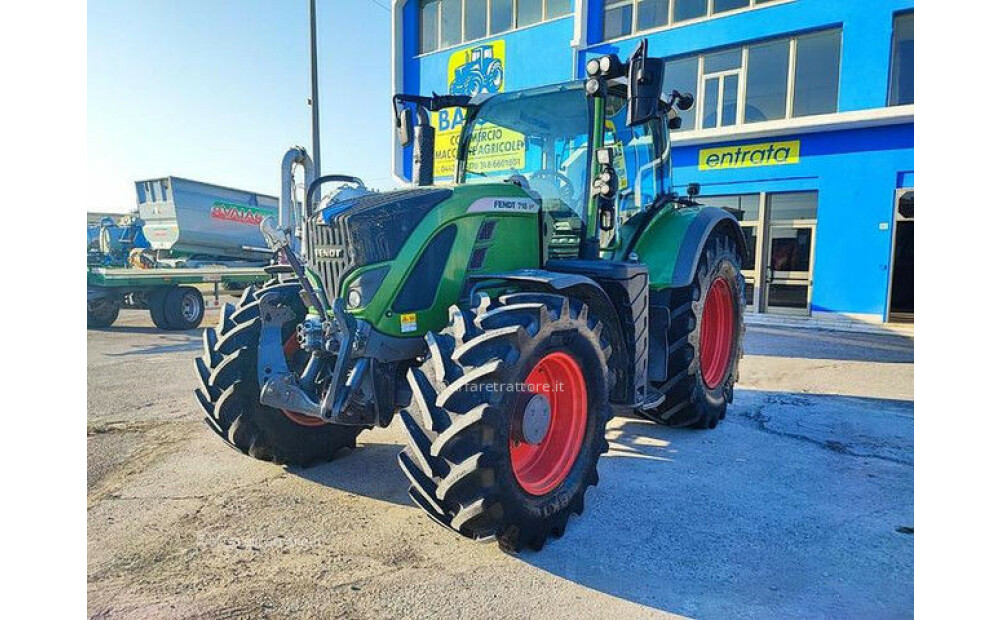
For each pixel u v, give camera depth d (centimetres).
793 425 459
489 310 266
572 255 375
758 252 1187
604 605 227
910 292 1048
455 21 1580
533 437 269
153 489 333
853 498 324
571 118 377
